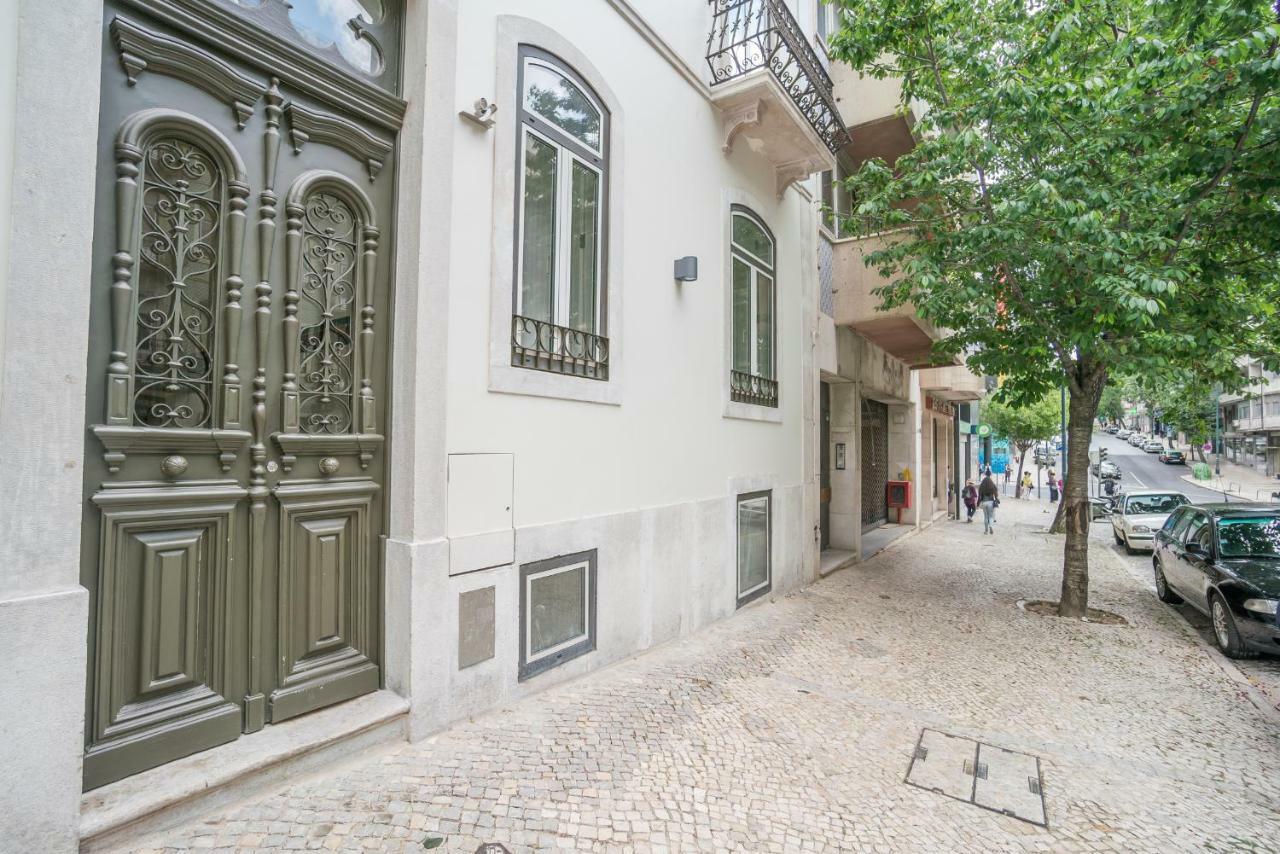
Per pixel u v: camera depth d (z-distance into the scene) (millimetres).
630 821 2986
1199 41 5695
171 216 2713
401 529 3479
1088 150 6559
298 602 3168
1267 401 41438
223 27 2846
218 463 2848
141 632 2582
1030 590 9055
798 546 8461
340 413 3385
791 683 4984
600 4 4934
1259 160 5871
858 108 9672
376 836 2660
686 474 5984
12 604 2088
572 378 4547
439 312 3549
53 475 2211
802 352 8734
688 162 6078
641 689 4547
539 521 4273
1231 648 6207
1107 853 3043
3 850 2076
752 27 6641
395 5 3637
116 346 2516
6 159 2125
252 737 2930
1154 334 6270
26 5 2166
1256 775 3873
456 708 3664
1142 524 13352
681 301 5918
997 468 37875
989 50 7070
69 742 2223
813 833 3045
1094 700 4992
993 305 6852
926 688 5070
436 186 3535
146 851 2396
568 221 4633
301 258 3172
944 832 3143
